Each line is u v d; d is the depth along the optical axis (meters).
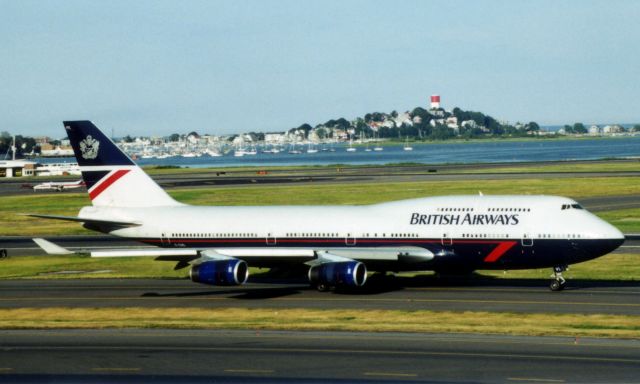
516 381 104.75
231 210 198.12
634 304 152.50
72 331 140.62
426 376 108.06
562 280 168.50
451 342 126.19
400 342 127.06
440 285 179.25
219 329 139.75
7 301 171.12
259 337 133.00
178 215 199.88
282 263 182.75
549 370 109.44
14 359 121.94
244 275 169.75
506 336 129.00
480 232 171.25
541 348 121.06
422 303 157.88
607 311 146.25
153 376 111.19
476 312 147.75
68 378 111.19
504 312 147.12
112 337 135.50
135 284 191.75
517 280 184.50
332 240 184.12
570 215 167.88
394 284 181.75
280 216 191.88
